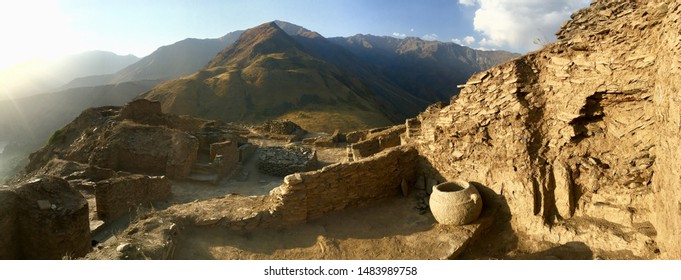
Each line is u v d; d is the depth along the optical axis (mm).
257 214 7816
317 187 8148
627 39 6457
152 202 13352
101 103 124062
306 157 20734
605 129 6977
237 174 19469
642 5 6301
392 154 9344
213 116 81312
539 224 7023
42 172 15750
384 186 9211
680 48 4875
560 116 7234
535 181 7191
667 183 5250
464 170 8664
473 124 8445
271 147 23812
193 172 17859
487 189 8102
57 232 7406
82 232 8008
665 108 5414
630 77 6434
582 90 6973
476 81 8398
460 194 7418
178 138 18016
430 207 7844
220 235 7434
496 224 7691
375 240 7320
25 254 7461
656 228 5793
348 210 8625
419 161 9938
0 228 6922
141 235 6605
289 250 7023
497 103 7961
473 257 6895
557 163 7168
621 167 6551
